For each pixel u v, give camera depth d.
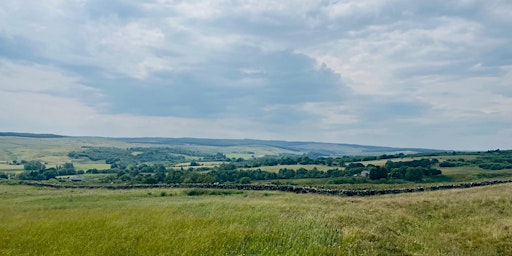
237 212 22.56
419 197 35.78
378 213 26.22
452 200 31.44
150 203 34.06
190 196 44.84
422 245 16.97
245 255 12.89
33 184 76.06
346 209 27.12
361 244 15.26
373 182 93.12
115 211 23.33
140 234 15.20
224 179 106.06
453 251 16.45
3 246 13.37
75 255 12.26
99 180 110.69
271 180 101.69
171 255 12.35
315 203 32.47
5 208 31.86
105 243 13.68
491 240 18.17
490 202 29.52
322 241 15.16
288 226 17.72
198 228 16.27
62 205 34.53
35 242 13.93
